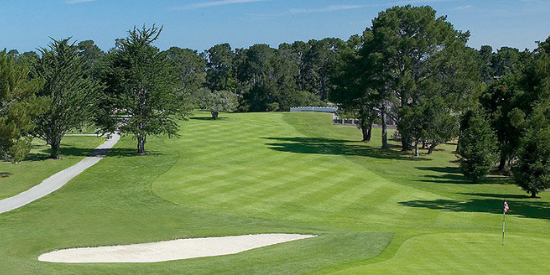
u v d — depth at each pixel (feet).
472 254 68.90
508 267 61.72
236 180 157.89
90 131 298.97
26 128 157.58
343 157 219.20
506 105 190.90
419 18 232.32
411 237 81.51
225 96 369.50
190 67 634.84
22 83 159.74
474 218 111.96
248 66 630.33
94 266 67.62
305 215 114.83
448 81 236.63
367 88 240.73
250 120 365.20
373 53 231.91
